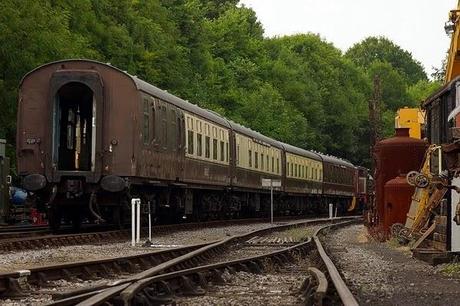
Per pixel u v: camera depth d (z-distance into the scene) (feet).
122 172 78.38
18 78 118.42
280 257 56.80
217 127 115.34
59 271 40.91
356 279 43.42
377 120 155.43
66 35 131.23
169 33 208.33
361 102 325.62
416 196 78.38
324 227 109.81
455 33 73.77
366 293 36.68
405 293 36.86
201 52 230.48
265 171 145.79
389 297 35.24
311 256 60.70
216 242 66.23
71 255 56.39
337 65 337.72
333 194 204.85
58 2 145.48
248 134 135.44
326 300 31.83
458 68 74.33
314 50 332.80
